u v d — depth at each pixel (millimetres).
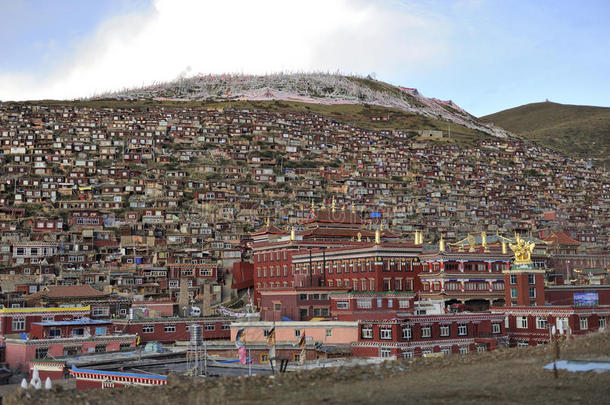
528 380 43531
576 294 130500
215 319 144000
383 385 44062
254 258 178875
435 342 108750
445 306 143000
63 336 121938
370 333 109750
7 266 198125
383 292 124000
